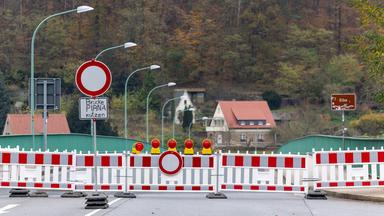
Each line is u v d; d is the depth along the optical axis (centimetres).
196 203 4153
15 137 8731
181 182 4822
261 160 4803
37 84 6894
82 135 10106
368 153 4819
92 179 4828
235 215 3434
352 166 4884
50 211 3578
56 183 4797
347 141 7562
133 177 4841
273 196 5106
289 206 3991
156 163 4841
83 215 3375
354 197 4650
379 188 5128
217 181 4756
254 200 4522
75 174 4803
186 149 4847
